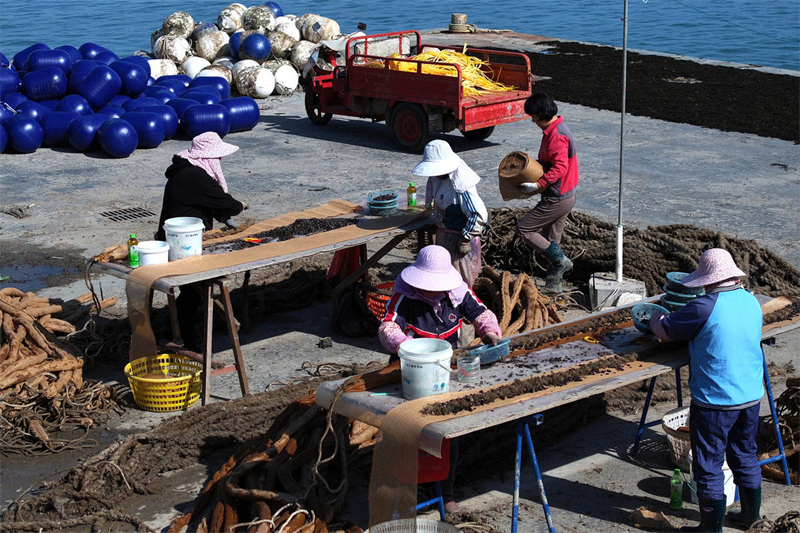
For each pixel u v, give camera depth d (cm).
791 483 602
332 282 907
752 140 1622
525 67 1591
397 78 1570
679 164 1470
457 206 795
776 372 759
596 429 680
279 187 1370
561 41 2806
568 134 895
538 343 591
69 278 1003
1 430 668
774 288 923
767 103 1917
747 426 530
